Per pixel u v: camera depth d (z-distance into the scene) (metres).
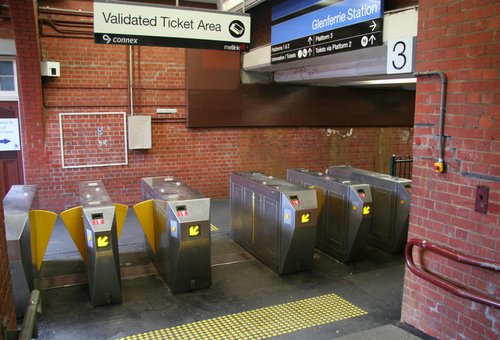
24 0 6.69
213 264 5.73
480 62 3.07
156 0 8.34
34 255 4.75
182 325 4.11
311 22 6.12
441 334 3.55
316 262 5.91
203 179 9.02
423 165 3.61
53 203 7.88
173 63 8.38
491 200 3.07
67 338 3.85
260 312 4.38
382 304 4.59
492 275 3.09
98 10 5.01
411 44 4.15
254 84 9.05
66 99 7.71
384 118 10.67
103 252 4.34
